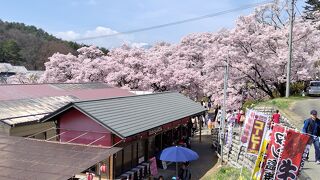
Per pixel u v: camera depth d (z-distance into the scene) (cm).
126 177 1595
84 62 4075
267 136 989
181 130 2483
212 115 3716
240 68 2805
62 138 1625
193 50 4366
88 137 1583
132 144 1758
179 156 1450
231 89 2908
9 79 5553
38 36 12825
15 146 1179
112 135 1535
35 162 1018
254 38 2848
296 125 1920
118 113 1703
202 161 2114
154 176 1823
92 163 1029
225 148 2084
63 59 4256
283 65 2828
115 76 3700
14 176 902
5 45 10288
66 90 2475
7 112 1783
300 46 2862
